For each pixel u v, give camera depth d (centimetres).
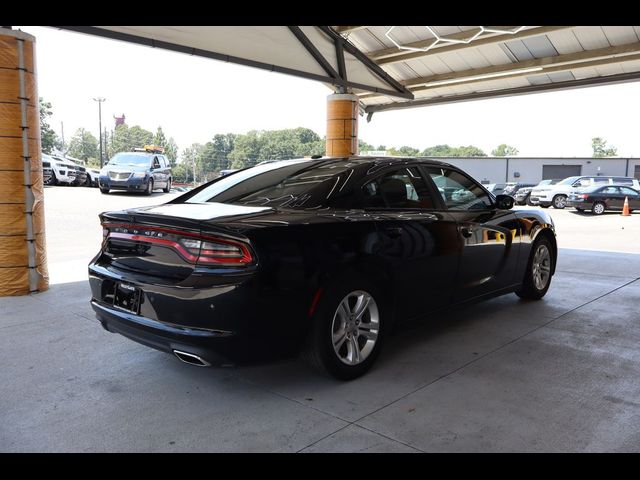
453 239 409
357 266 332
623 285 631
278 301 294
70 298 554
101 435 272
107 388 330
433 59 1066
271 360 304
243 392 324
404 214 380
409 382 338
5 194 548
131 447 260
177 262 301
